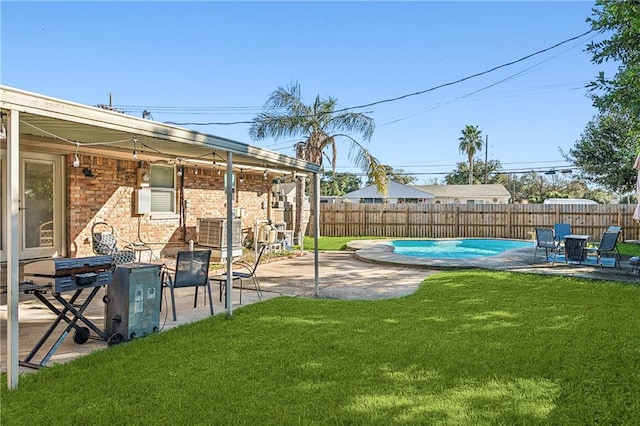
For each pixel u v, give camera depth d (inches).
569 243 467.2
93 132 230.8
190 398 141.1
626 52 328.5
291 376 159.6
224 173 559.2
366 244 677.9
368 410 132.6
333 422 125.6
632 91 322.3
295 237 709.3
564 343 196.4
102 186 400.8
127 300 203.2
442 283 353.7
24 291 170.6
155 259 448.8
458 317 245.1
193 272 250.2
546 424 124.2
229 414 130.6
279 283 367.9
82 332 202.2
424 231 848.9
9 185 142.6
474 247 773.9
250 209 619.5
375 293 323.0
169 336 207.9
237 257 508.7
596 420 126.5
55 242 363.3
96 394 143.8
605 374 160.4
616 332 213.5
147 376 159.2
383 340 202.2
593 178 781.3
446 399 140.1
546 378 157.4
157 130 197.6
